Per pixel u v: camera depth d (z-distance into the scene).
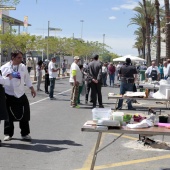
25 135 8.81
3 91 7.94
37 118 12.48
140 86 14.79
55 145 8.45
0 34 36.25
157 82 16.86
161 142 8.62
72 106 15.72
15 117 8.58
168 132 5.27
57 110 14.72
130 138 9.28
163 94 11.24
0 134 9.53
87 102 17.19
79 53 82.75
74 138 9.27
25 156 7.45
